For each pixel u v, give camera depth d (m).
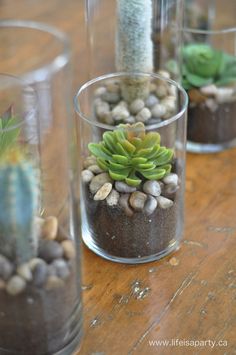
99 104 0.73
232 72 0.78
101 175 0.66
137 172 0.65
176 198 0.66
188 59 0.78
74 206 0.59
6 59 0.86
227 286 0.65
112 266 0.67
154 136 0.64
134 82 0.72
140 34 0.72
